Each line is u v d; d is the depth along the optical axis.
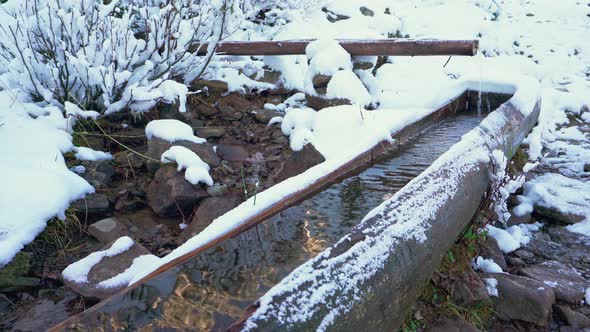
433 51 4.05
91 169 3.14
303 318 1.46
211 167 3.34
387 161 3.07
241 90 4.59
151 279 1.71
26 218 2.52
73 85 3.55
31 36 3.53
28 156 2.93
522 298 2.62
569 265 3.15
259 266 1.80
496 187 2.96
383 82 5.29
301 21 6.10
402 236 1.98
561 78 6.60
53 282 2.35
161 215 2.94
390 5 7.26
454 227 2.42
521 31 7.74
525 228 3.58
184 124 3.51
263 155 3.65
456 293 2.60
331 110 3.66
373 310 1.72
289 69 4.80
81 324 1.46
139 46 3.77
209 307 1.55
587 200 3.79
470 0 8.29
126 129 3.72
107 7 3.58
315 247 1.96
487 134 3.21
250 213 2.14
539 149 4.01
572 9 8.46
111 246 2.35
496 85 4.61
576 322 2.60
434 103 4.55
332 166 2.69
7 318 2.12
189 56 4.09
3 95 3.39
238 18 4.56
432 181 2.39
